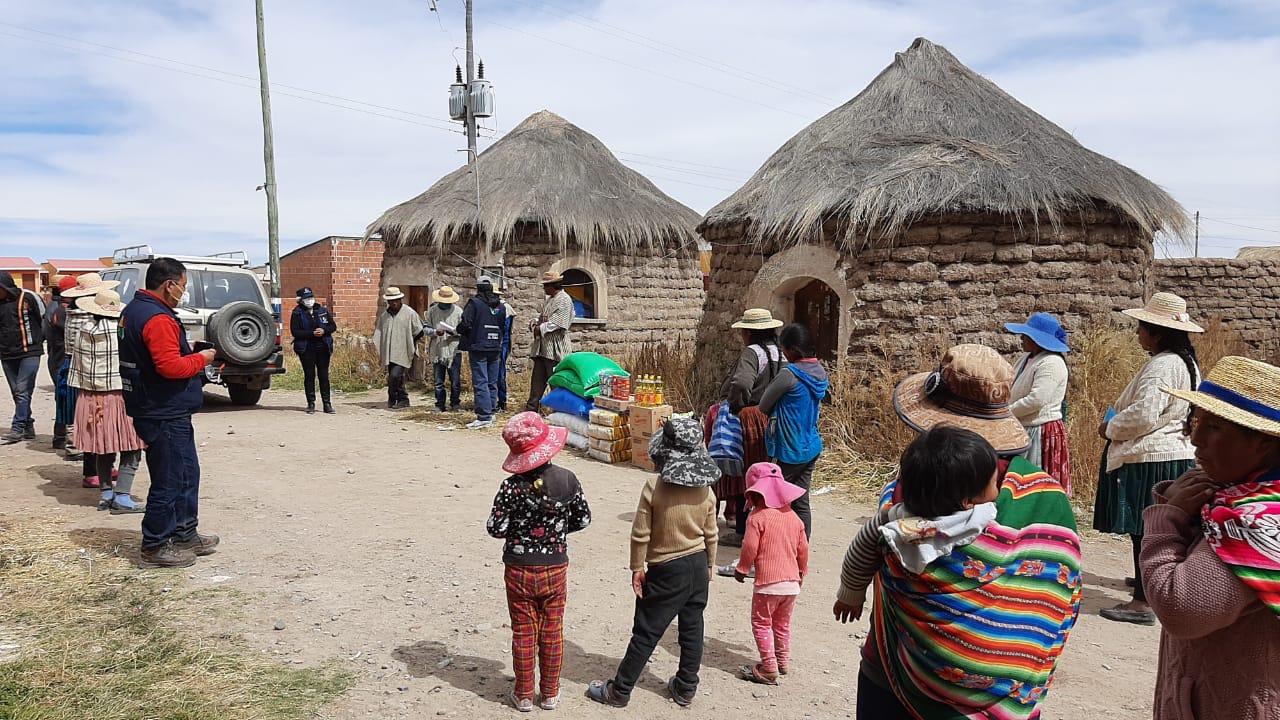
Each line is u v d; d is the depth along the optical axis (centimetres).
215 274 1209
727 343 1099
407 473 835
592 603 510
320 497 736
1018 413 537
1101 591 542
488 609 495
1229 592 201
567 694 398
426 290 1600
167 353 530
